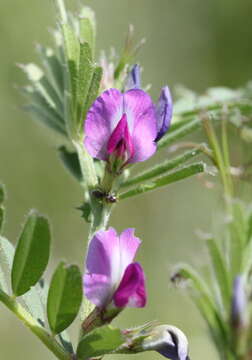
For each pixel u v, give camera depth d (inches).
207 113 12.6
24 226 11.0
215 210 12.5
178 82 39.5
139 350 10.9
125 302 10.9
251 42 38.9
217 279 12.1
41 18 33.9
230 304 11.7
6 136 33.4
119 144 11.6
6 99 33.3
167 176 11.7
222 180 12.5
